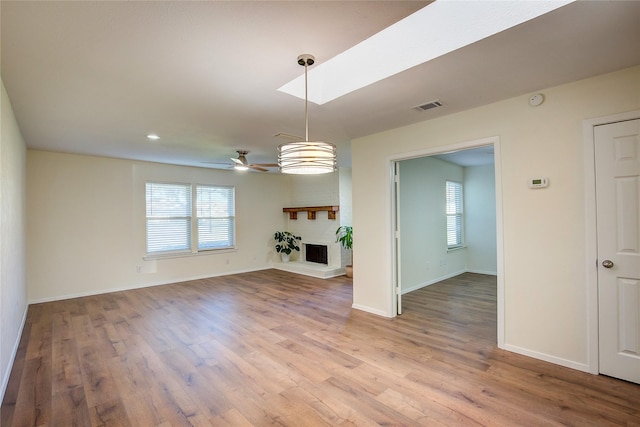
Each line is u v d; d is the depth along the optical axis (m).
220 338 3.41
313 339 3.35
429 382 2.46
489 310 4.30
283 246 7.93
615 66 2.32
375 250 4.16
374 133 4.07
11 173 3.01
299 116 3.34
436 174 6.15
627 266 2.39
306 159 2.11
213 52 2.03
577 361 2.61
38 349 3.16
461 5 2.01
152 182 6.08
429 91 2.72
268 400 2.26
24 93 2.64
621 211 2.41
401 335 3.43
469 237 7.03
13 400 2.29
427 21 2.18
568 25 1.79
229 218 7.25
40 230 4.90
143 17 1.66
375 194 4.13
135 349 3.14
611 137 2.45
